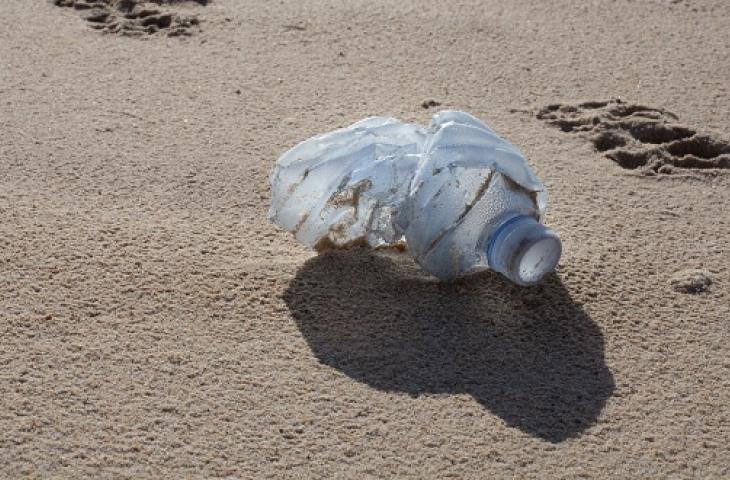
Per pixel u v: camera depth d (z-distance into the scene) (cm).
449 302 335
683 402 302
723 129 469
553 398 300
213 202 387
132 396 290
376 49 532
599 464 278
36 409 283
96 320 319
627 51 547
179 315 324
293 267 348
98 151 417
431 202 325
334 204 338
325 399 294
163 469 267
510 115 474
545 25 573
